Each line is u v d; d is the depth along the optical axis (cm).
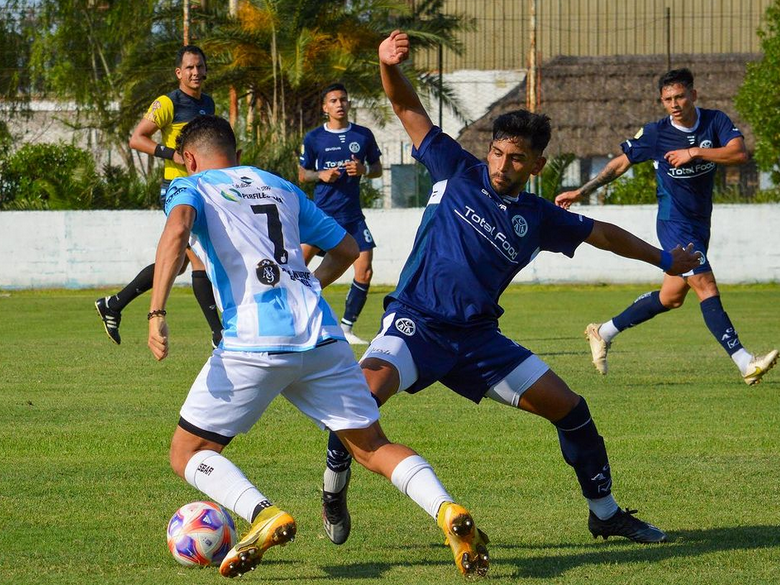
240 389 697
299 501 940
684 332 2464
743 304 3159
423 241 835
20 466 1073
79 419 1328
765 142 4450
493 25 5853
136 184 4284
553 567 742
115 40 5875
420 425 1300
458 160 844
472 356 810
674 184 1526
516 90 5978
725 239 3884
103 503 926
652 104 5856
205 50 4625
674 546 798
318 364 709
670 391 1565
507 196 822
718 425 1295
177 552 739
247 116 5009
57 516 882
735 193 4341
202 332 2405
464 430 1267
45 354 1991
